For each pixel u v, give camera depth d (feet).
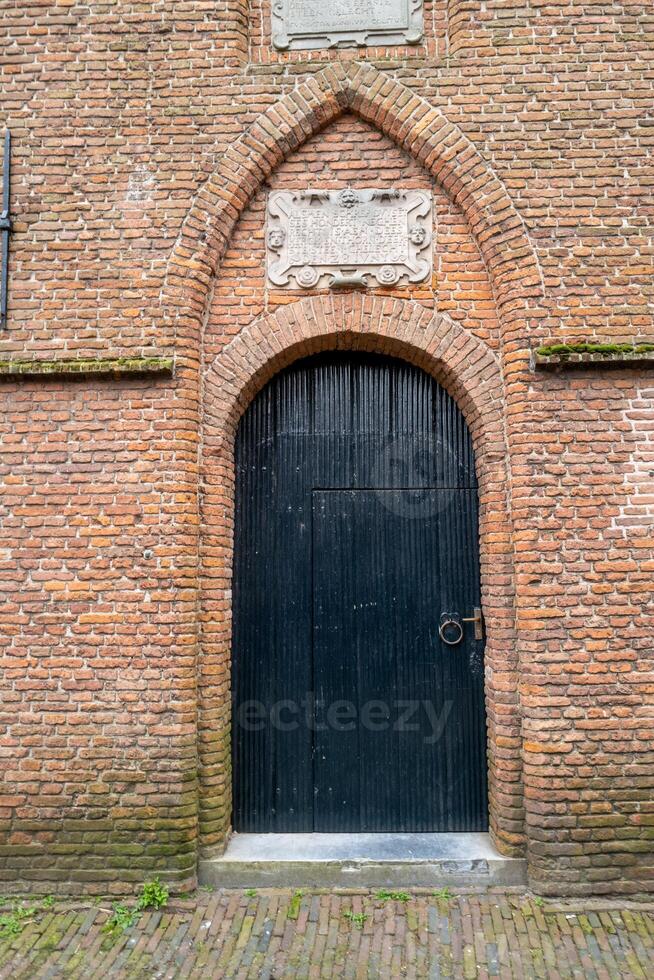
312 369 16.87
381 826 15.93
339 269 15.88
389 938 12.80
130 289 15.44
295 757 16.14
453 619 16.31
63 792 14.37
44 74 15.98
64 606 14.76
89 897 14.03
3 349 15.34
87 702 14.53
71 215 15.62
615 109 15.53
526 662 14.46
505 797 14.65
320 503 16.70
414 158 16.05
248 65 15.97
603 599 14.46
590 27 15.74
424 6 16.39
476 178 15.46
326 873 14.42
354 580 16.51
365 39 16.26
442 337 15.64
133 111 15.83
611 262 15.19
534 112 15.56
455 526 16.55
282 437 16.81
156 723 14.43
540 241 15.28
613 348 14.69
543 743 14.19
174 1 16.08
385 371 16.85
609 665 14.32
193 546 15.01
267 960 12.25
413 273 15.79
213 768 14.89
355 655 16.33
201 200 15.55
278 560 16.57
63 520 14.97
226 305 15.85
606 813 14.05
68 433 15.16
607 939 12.73
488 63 15.72
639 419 14.83
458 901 13.83
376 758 16.11
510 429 15.10
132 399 15.19
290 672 16.31
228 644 15.88
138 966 12.13
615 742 14.17
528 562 14.57
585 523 14.62
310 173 16.16
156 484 14.94
